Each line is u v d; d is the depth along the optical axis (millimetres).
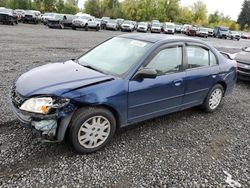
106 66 3742
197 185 2893
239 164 3381
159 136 3938
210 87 4781
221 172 3168
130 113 3582
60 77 3314
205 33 37406
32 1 60906
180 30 41938
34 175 2803
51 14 31625
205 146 3775
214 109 5129
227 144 3904
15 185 2629
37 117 2900
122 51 3967
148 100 3709
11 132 3604
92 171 2971
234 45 26250
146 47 3824
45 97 2932
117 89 3299
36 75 3420
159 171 3080
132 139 3771
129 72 3490
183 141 3855
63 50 11602
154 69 3633
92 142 3287
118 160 3229
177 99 4180
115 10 67312
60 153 3246
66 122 3016
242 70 7613
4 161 2977
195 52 4426
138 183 2840
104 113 3277
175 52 4070
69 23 28594
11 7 56406
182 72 4137
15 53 9703
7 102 4629
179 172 3094
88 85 3158
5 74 6504
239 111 5402
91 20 29141
